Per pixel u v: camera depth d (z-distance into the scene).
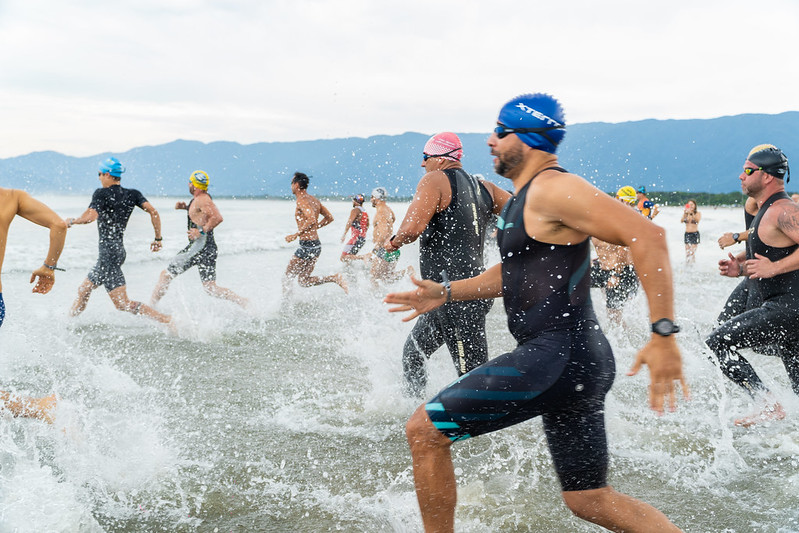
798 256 3.71
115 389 4.59
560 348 2.07
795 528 2.59
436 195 3.61
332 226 28.22
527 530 2.62
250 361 5.57
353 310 8.20
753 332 3.84
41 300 8.13
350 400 4.43
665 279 1.83
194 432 3.74
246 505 2.83
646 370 5.27
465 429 2.14
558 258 2.09
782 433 3.70
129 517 2.69
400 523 2.67
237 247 17.44
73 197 60.56
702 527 2.61
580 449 2.15
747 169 4.02
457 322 3.71
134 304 6.82
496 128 2.27
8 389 4.45
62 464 3.13
